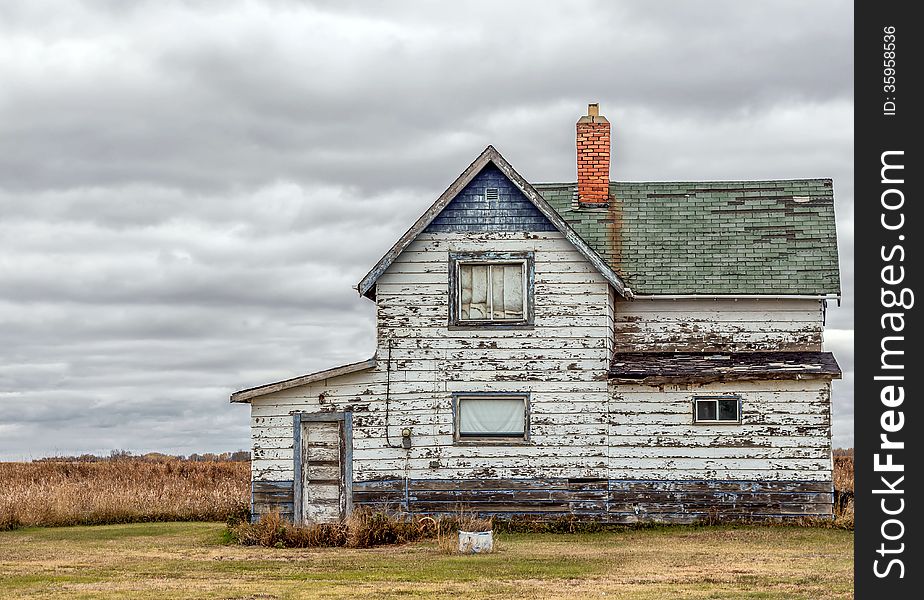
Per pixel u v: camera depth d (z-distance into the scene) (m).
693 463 28.22
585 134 32.53
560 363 28.42
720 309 30.03
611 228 31.53
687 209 31.94
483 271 28.77
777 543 24.58
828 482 28.00
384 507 28.38
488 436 28.53
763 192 32.19
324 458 28.61
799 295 29.53
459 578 19.14
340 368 28.56
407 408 28.55
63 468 51.97
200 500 35.03
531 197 28.38
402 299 28.73
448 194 28.56
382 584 18.48
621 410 28.36
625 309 30.11
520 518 28.19
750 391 28.28
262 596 17.31
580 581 18.72
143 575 20.11
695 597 16.83
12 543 26.62
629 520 28.12
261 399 28.94
